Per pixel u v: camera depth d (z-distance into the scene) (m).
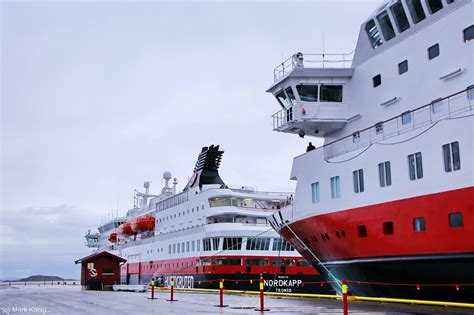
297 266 56.97
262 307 22.33
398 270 23.98
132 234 87.81
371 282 26.16
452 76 23.53
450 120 21.20
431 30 24.98
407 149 23.28
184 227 66.19
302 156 31.75
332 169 28.41
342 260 27.81
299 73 30.42
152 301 30.80
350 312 20.62
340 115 30.45
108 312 22.33
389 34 27.92
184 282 62.16
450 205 20.94
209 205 60.66
